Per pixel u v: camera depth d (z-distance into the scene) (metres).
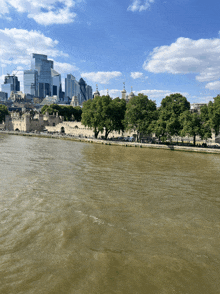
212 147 73.19
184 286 12.88
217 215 22.38
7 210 21.44
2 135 126.00
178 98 77.56
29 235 17.41
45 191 27.11
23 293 11.97
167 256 15.55
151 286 12.82
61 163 44.19
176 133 77.25
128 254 15.62
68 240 16.94
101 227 19.12
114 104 93.69
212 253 16.06
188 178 35.94
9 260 14.50
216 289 12.73
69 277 13.27
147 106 83.56
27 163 42.62
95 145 85.00
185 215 22.16
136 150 72.06
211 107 67.06
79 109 175.00
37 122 152.12
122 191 28.41
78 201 24.45
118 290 12.45
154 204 24.64
